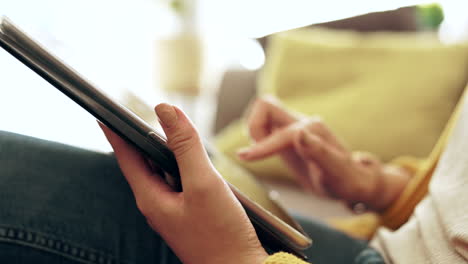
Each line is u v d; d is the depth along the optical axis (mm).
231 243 344
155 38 2504
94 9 2697
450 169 446
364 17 1408
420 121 1124
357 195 664
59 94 1019
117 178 405
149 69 2537
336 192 689
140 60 2664
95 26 2711
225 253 345
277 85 1342
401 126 1130
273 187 1229
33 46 282
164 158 333
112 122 311
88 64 453
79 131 724
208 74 2646
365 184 650
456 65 1153
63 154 394
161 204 350
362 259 500
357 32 1391
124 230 405
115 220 400
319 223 576
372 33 1376
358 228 690
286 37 1408
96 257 390
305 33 1430
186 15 2658
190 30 2682
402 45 1246
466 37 1758
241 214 343
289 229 352
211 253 348
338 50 1294
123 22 2789
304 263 332
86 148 413
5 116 812
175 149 326
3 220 363
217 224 338
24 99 946
